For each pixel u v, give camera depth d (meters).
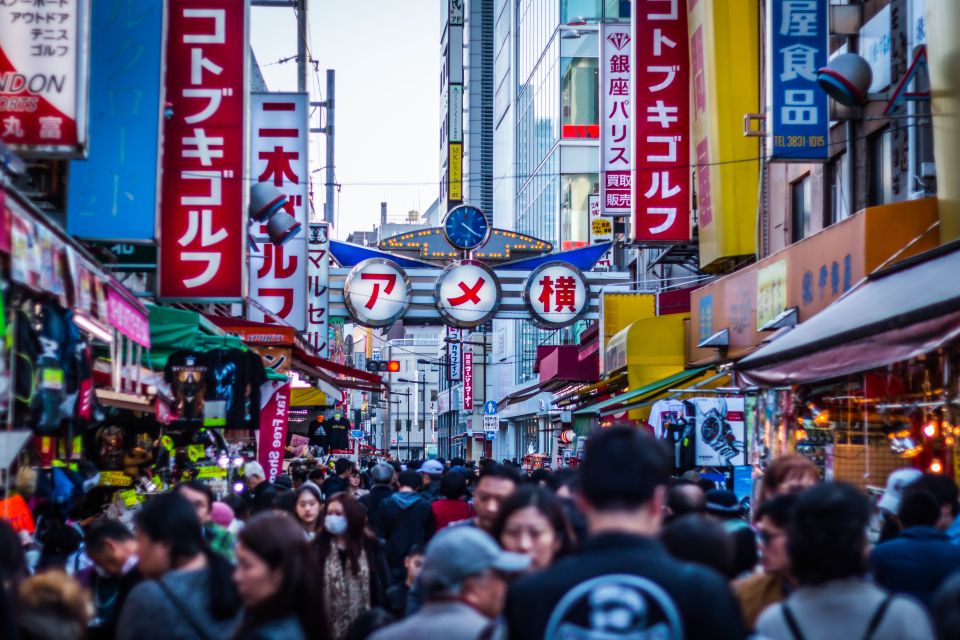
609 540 3.54
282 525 4.98
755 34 21.89
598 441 3.74
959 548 6.00
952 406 11.57
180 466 14.91
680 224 23.64
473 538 4.42
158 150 13.69
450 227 33.47
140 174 13.64
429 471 15.40
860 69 16.09
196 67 16.19
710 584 3.43
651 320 24.73
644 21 23.73
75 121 10.53
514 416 68.19
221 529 7.83
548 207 55.91
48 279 8.45
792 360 12.42
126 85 13.76
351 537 8.87
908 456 12.75
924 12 14.85
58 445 11.56
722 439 17.45
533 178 61.00
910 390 12.83
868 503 4.45
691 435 17.42
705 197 22.70
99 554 6.98
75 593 5.02
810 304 16.70
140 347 12.48
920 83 15.36
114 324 10.65
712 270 23.62
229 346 14.71
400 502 11.40
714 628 3.38
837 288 15.52
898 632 4.16
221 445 15.56
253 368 13.72
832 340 11.34
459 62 58.94
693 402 17.56
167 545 5.36
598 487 3.62
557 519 5.33
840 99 16.42
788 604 4.34
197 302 16.02
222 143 16.11
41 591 4.96
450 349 85.19
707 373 22.36
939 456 12.26
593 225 40.03
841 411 14.48
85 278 9.50
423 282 33.16
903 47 16.02
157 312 13.63
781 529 5.48
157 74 13.80
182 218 15.99
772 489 7.36
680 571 3.46
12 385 8.30
